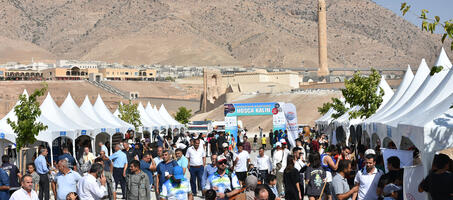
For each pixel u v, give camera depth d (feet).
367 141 92.73
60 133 84.28
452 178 30.50
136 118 148.87
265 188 29.22
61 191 44.19
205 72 581.94
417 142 37.29
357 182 39.17
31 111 78.64
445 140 35.17
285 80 615.98
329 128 141.59
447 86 49.34
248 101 480.64
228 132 143.74
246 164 56.85
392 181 37.04
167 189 41.73
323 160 46.93
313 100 428.97
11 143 83.71
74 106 106.01
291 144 122.52
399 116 57.06
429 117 38.96
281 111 140.67
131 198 45.68
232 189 40.32
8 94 625.00
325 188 43.14
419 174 35.58
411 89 72.33
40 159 57.67
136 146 66.49
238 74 615.98
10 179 52.13
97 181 41.68
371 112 99.66
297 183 43.14
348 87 103.91
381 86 103.50
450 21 36.29
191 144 86.33
